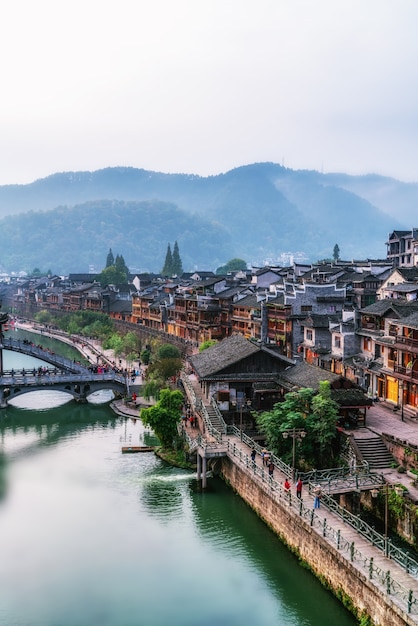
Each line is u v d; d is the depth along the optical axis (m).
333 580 38.41
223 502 55.78
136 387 99.12
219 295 130.50
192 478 62.66
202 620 38.34
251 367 69.94
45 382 95.44
